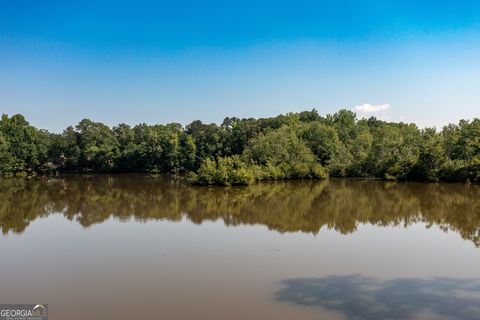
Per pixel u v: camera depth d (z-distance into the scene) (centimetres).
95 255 2022
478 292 1476
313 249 2105
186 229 2645
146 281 1627
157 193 4791
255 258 1941
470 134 5794
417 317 1264
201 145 9019
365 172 6825
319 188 5172
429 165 5788
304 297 1441
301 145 7038
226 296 1456
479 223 2786
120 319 1274
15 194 4747
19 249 2152
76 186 5859
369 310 1321
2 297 1473
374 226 2711
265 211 3366
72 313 1327
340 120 10462
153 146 9256
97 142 9612
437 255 1977
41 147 9150
